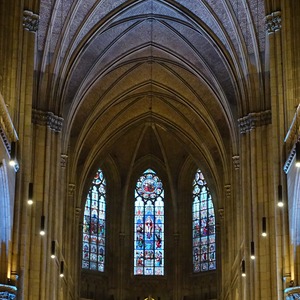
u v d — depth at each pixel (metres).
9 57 34.25
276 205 35.91
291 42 35.81
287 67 35.75
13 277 33.12
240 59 48.19
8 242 32.88
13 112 34.22
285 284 34.59
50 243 45.31
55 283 47.19
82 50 49.38
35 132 45.91
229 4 46.69
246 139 47.56
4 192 31.95
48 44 46.28
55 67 47.06
